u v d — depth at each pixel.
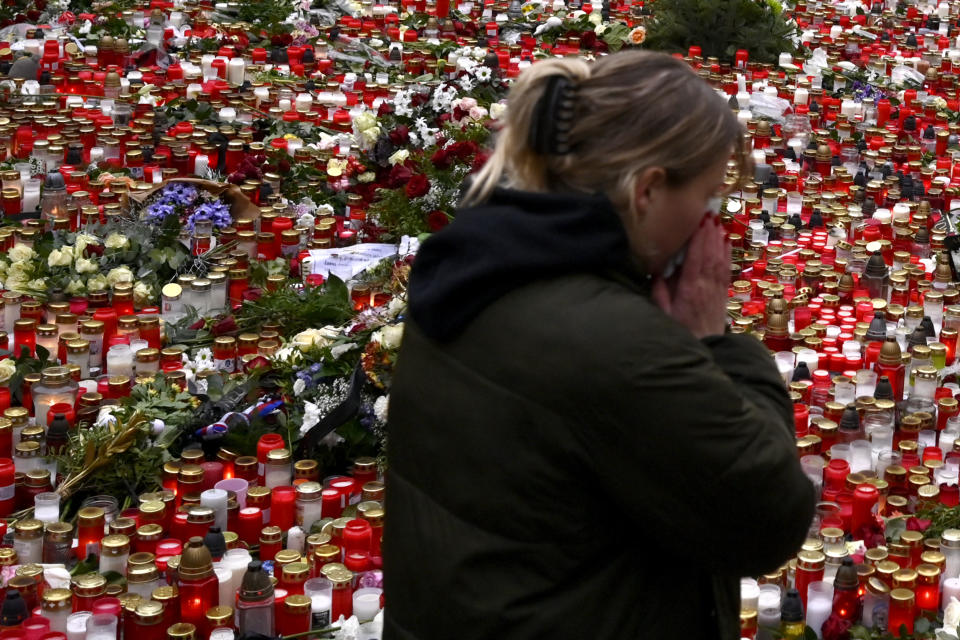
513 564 2.46
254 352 7.19
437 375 2.56
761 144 12.67
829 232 9.77
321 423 6.06
